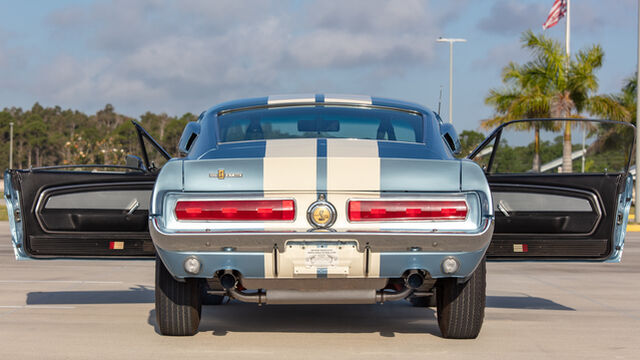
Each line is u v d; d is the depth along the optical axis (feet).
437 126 18.86
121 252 19.99
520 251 20.06
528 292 28.84
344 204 15.67
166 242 15.60
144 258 20.10
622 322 21.56
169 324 18.31
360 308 23.94
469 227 15.81
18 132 506.89
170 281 17.90
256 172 15.70
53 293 27.45
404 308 23.98
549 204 20.12
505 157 197.67
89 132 508.53
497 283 31.91
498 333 19.54
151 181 20.02
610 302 26.02
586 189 19.99
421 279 16.17
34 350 17.13
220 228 15.70
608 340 18.70
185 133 18.81
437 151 17.58
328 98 19.16
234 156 16.79
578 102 102.73
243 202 15.70
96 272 34.81
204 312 22.91
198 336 18.81
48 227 19.75
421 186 15.76
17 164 504.43
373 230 15.55
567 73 102.12
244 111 18.98
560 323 21.31
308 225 15.61
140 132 20.18
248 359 16.26
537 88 101.86
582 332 19.84
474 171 15.99
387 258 15.65
